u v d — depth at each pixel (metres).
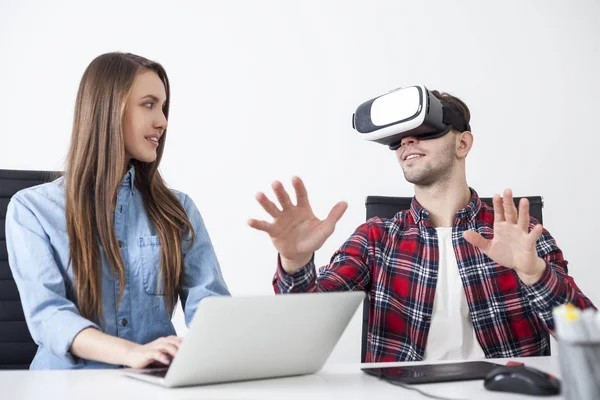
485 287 1.67
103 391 0.87
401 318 1.69
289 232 1.20
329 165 2.96
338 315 1.01
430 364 1.13
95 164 1.50
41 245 1.42
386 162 2.97
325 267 1.76
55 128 2.85
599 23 3.11
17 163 2.82
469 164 3.01
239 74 2.95
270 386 0.94
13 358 1.55
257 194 1.16
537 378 0.84
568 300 1.34
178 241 1.55
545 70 3.07
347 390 0.91
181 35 2.93
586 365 0.65
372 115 1.69
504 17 3.07
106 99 1.48
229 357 0.92
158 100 1.55
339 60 3.00
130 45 2.91
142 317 1.49
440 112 1.68
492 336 1.65
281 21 2.99
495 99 3.04
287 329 0.95
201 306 0.84
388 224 1.80
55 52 2.87
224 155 2.91
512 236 1.26
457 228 1.74
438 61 3.04
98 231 1.46
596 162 3.06
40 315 1.32
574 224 3.03
